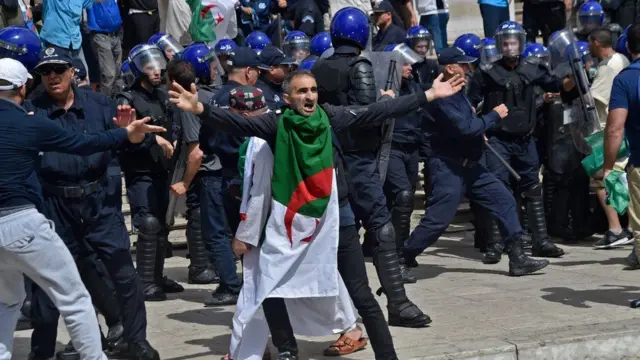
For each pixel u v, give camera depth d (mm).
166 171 8500
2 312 5973
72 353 6961
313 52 10969
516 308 8078
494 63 10000
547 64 10133
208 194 8406
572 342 7074
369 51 8156
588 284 8953
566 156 10922
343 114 6121
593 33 10781
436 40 14266
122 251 6723
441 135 8773
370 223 7371
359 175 7191
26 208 5715
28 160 5746
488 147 9602
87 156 6531
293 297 6055
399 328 7480
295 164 5895
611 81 10625
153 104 8195
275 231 5977
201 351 7020
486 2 14523
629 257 9680
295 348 6328
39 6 13016
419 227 8969
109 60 12328
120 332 7180
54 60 6391
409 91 9695
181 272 10109
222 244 8508
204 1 12297
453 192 8852
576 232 11125
